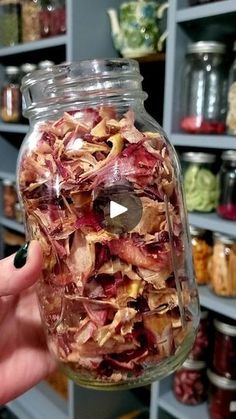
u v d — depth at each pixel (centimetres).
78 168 38
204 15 80
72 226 38
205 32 91
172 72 88
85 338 39
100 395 124
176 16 85
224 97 90
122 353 39
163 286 39
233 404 92
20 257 41
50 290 41
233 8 75
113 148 38
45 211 39
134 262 38
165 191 39
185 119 90
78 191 38
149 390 131
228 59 92
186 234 43
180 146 94
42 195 39
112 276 38
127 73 41
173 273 39
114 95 41
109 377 40
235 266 87
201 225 89
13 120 134
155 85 117
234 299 89
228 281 88
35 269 40
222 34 94
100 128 39
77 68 40
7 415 141
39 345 57
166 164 40
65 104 41
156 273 38
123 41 101
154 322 39
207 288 94
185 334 41
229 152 86
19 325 56
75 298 38
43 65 122
